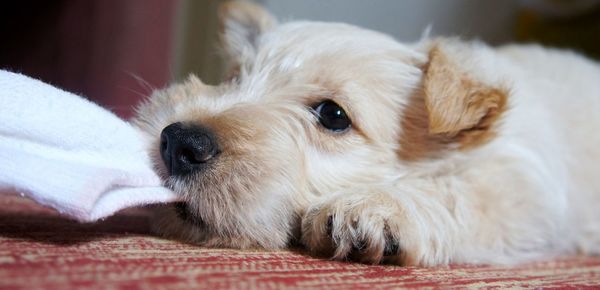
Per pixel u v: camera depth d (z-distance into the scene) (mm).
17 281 233
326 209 333
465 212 365
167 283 249
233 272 275
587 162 464
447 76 355
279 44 396
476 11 985
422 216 343
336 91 369
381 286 282
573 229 445
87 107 313
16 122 285
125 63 666
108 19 663
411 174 381
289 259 315
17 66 670
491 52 461
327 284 275
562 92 481
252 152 330
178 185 322
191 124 330
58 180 272
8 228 314
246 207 325
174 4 701
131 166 310
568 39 912
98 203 279
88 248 286
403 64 391
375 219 324
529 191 391
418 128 384
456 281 308
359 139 371
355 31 403
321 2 867
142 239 321
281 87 377
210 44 825
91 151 300
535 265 379
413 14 931
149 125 352
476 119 359
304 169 355
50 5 664
